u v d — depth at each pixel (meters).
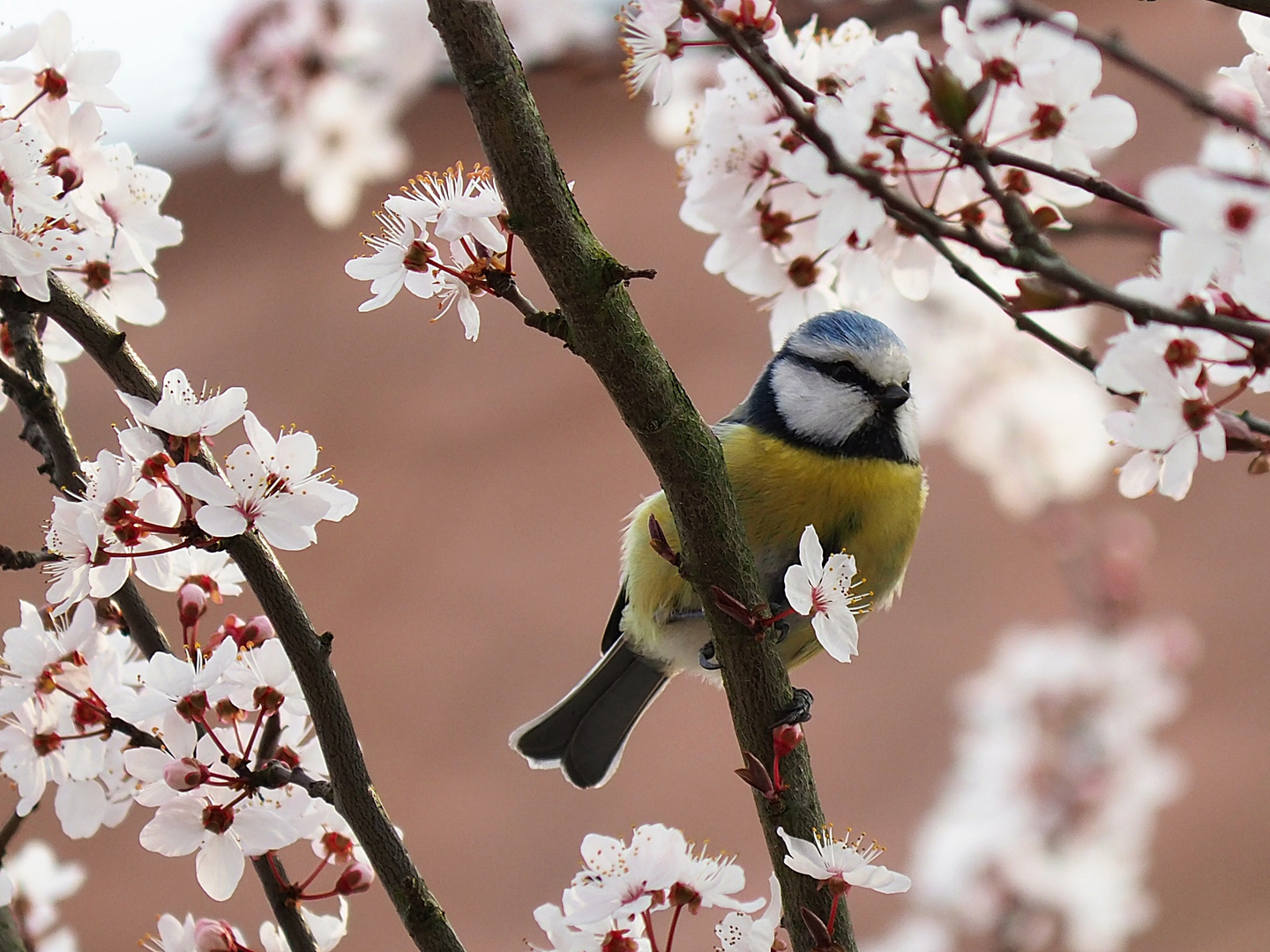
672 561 3.29
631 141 12.16
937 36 3.32
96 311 3.32
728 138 3.32
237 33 3.49
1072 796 4.23
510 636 8.36
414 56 3.49
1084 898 4.12
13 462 9.70
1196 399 3.25
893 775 7.27
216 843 3.27
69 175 3.31
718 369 9.91
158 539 3.29
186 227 12.63
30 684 3.29
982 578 8.57
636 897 3.26
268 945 3.30
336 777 3.28
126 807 3.30
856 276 3.34
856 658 8.18
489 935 6.50
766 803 3.29
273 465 3.27
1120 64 3.23
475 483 9.53
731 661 3.29
